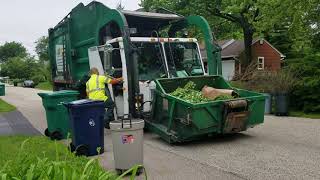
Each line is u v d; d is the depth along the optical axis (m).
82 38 12.89
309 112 14.54
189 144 8.91
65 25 14.20
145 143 9.15
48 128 9.89
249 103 9.03
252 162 7.14
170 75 10.59
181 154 7.95
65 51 14.45
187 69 11.07
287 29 18.86
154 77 10.50
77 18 13.17
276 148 8.25
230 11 24.56
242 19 28.80
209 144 8.82
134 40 10.44
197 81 10.09
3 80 87.00
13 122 13.35
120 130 6.40
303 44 16.70
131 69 9.73
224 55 37.31
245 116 8.89
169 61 10.76
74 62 13.77
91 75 10.52
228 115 8.66
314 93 14.26
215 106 8.58
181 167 6.92
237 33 33.00
